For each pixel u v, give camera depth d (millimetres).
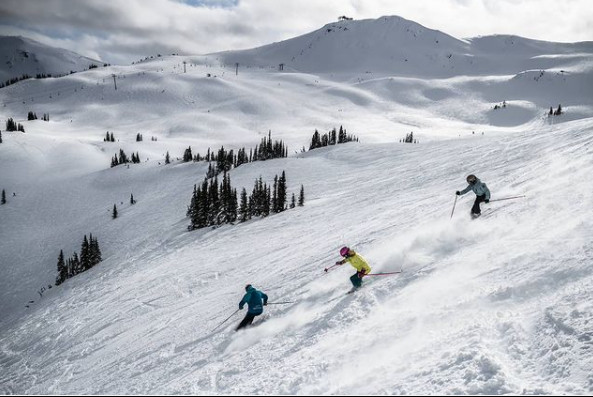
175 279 28594
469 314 7746
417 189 34781
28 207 130000
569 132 32688
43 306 43438
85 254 73375
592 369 5238
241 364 9570
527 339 6434
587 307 6508
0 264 94312
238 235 43375
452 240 12844
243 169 99500
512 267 9031
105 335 20922
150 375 11664
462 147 59188
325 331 9617
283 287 15797
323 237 25547
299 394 7070
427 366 6539
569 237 9531
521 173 21281
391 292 10391
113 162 168625
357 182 61906
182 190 109125
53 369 18453
